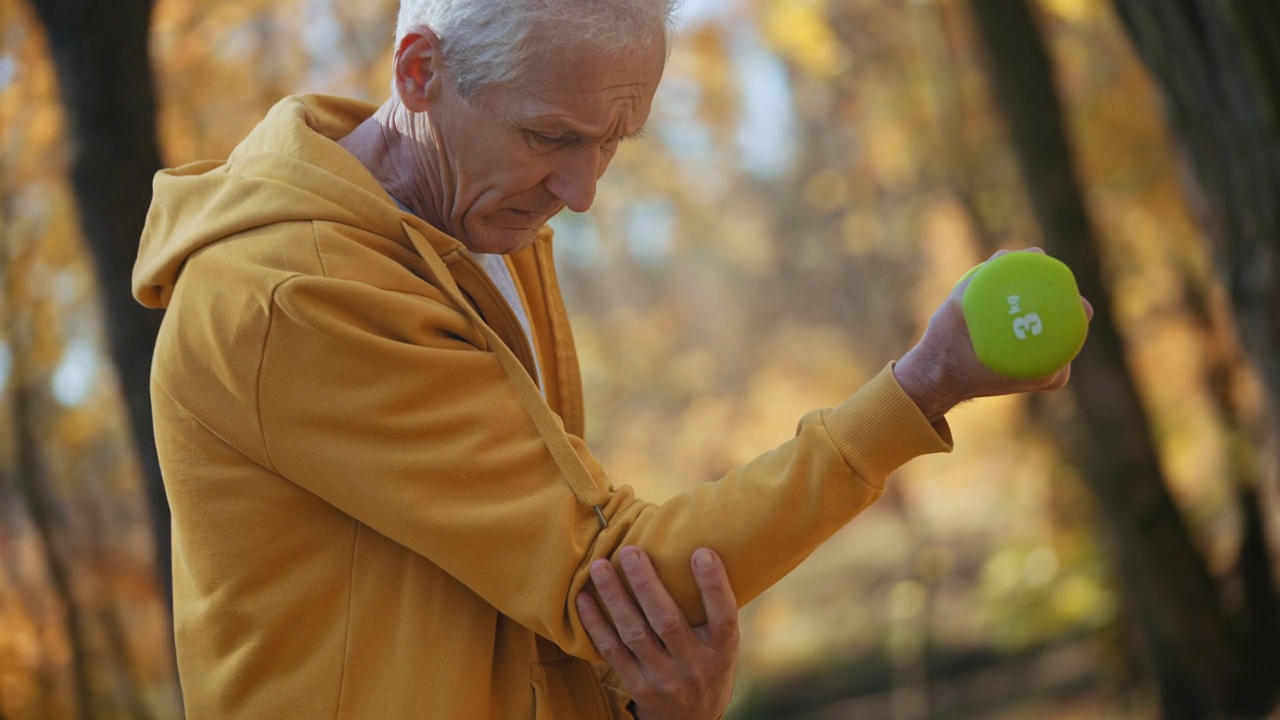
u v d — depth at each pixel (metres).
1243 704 9.24
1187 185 4.93
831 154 17.22
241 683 1.87
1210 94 4.58
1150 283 11.39
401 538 1.81
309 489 1.83
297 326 1.76
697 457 18.20
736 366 19.88
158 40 6.67
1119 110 11.12
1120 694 10.91
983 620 13.69
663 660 1.83
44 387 7.51
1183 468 11.41
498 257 2.20
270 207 1.84
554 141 1.82
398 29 1.89
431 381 1.80
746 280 20.20
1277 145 4.41
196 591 1.91
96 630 7.15
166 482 1.93
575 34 1.73
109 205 3.92
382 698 1.84
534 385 1.87
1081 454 9.22
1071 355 1.69
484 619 1.88
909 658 13.97
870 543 19.55
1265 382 4.88
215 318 1.81
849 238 16.12
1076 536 11.41
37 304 7.15
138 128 3.96
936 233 13.83
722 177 18.42
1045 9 8.97
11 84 6.35
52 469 7.55
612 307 18.72
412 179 1.99
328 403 1.78
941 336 1.74
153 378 1.93
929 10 11.94
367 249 1.83
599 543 1.83
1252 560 9.56
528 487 1.83
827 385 18.69
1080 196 8.57
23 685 7.00
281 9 7.09
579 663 2.02
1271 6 4.28
